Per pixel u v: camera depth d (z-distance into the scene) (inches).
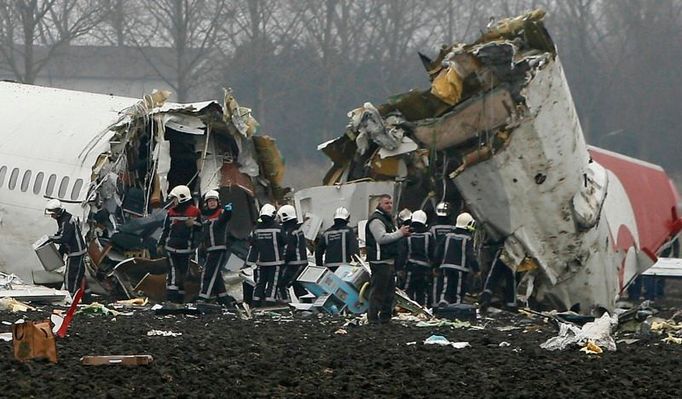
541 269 4084.6
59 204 3885.3
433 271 3710.6
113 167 4087.1
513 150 3887.8
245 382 1828.2
